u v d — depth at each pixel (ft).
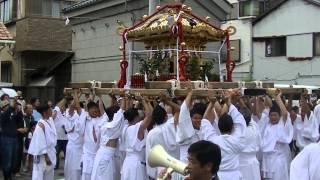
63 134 38.60
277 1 80.02
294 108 30.27
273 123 27.14
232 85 24.38
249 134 22.70
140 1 53.01
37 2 78.64
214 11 58.80
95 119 28.12
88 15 62.95
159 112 22.13
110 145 25.05
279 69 74.54
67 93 30.48
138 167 23.63
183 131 20.27
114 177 25.80
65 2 80.94
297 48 72.59
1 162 36.55
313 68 71.00
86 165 27.68
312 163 13.80
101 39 60.75
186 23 25.81
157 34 26.21
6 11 82.94
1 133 35.86
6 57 81.87
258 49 76.59
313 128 28.40
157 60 26.58
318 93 43.88
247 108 25.76
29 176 37.93
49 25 76.18
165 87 22.77
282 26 74.02
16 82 79.66
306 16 71.46
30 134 38.65
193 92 21.47
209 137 20.24
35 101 41.65
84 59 64.95
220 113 21.79
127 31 27.78
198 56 26.96
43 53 78.84
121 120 24.53
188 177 9.91
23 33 75.92
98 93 27.09
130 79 27.27
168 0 49.06
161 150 10.25
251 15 79.61
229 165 19.66
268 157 27.14
